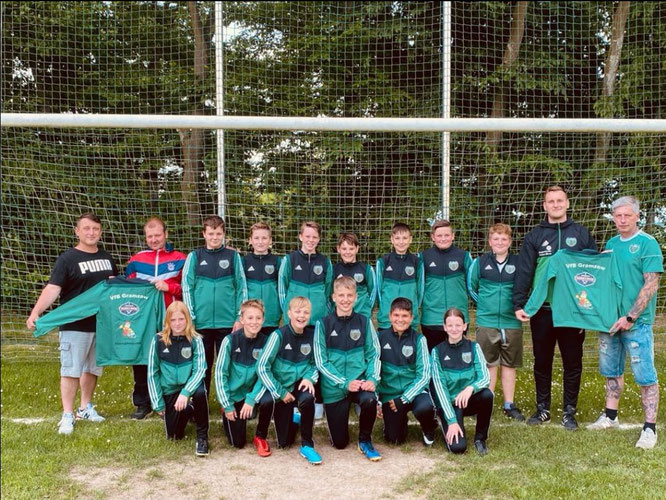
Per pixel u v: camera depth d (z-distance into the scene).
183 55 7.72
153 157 7.18
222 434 3.83
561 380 5.21
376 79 7.43
